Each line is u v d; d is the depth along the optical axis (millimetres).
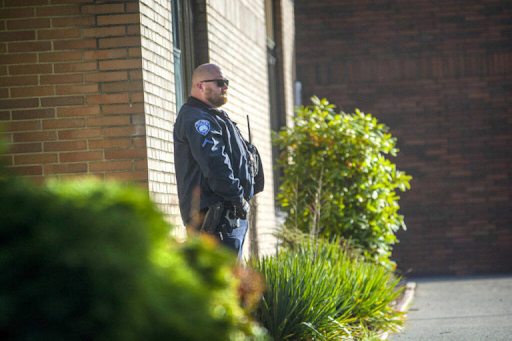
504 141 51500
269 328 18750
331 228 35688
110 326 5852
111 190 6395
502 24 51688
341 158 35781
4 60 20234
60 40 20219
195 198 17531
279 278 19688
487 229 51406
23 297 5832
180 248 7008
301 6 52438
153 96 21000
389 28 52156
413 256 51625
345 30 52375
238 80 31047
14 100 20219
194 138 17234
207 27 26984
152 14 21375
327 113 37188
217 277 7035
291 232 31469
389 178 36531
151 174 20438
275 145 41375
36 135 20188
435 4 51938
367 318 22906
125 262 5918
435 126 51781
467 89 51750
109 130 20172
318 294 20047
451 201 51594
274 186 41125
